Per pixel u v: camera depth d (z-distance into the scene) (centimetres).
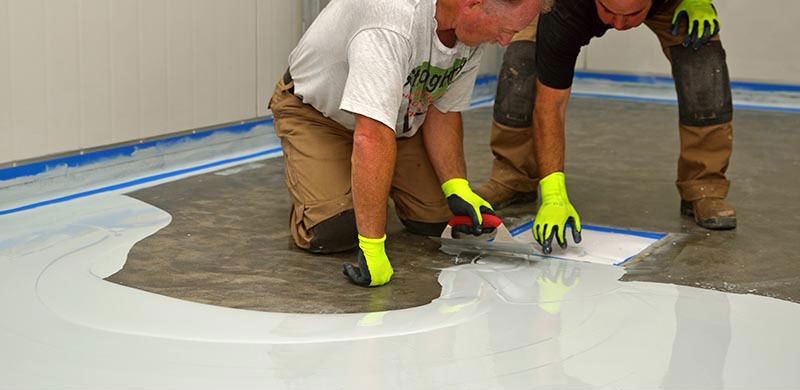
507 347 222
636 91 676
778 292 266
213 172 407
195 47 411
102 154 376
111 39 371
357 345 221
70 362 210
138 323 233
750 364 216
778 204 368
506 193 362
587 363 214
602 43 679
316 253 295
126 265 278
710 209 332
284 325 233
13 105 336
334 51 265
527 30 353
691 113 329
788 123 562
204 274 272
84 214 334
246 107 447
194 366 209
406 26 240
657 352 222
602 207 362
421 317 241
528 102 349
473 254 298
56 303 246
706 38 314
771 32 625
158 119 398
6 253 286
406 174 309
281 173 410
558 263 290
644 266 288
